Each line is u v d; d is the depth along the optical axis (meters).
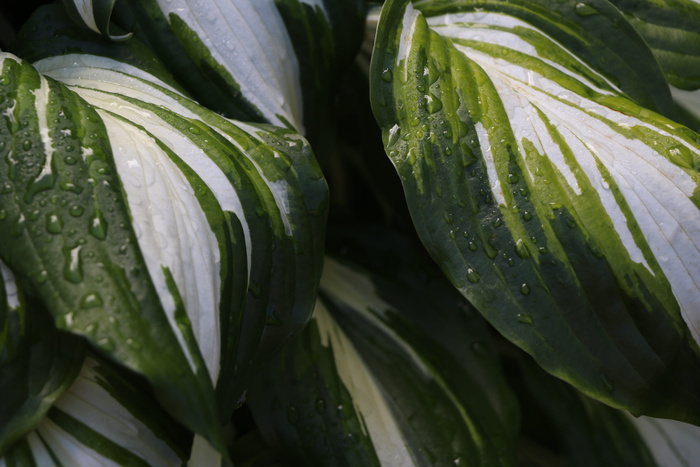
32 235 0.37
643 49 0.44
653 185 0.40
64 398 0.39
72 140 0.39
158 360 0.36
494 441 0.44
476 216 0.40
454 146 0.41
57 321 0.36
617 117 0.41
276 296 0.40
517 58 0.43
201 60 0.44
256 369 0.41
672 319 0.40
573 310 0.40
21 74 0.40
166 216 0.38
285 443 0.44
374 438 0.44
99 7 0.42
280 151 0.41
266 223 0.40
